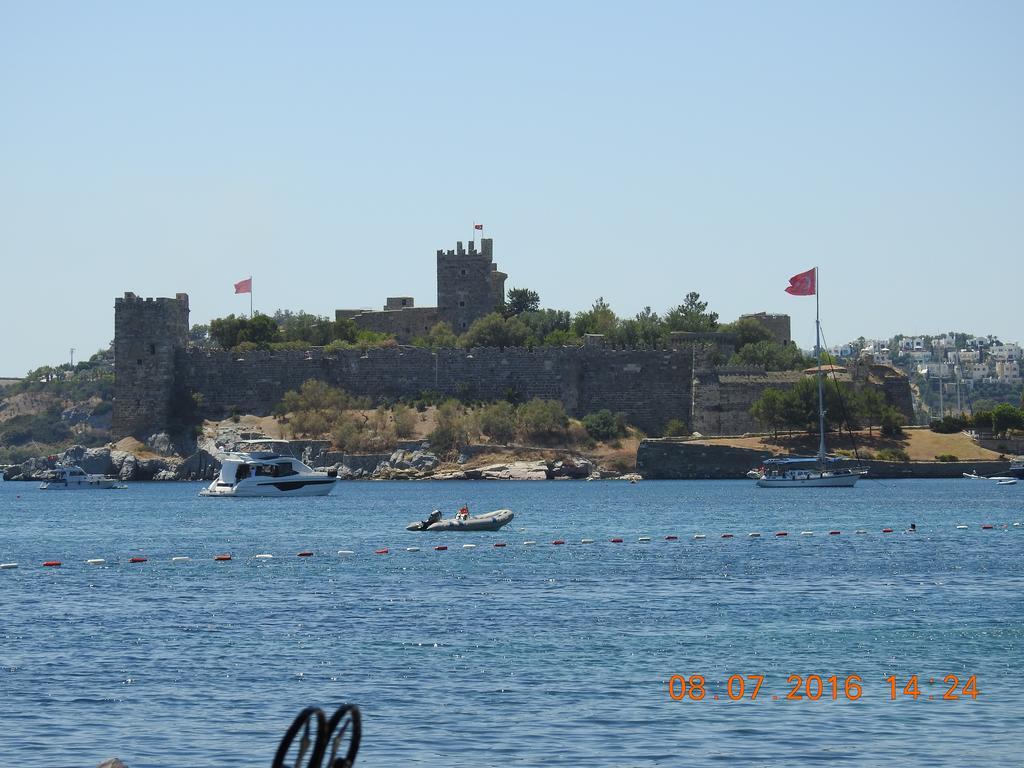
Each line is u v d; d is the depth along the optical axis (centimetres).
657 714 7712
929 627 10481
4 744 7112
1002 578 13775
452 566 15188
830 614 11194
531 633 10256
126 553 17200
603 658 9250
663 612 11331
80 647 9731
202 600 12294
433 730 7369
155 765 6750
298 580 13912
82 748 7050
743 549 17288
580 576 14075
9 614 11419
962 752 6994
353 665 9038
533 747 7062
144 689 8331
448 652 9481
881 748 7062
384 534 19788
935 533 19850
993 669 8869
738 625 10606
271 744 7106
